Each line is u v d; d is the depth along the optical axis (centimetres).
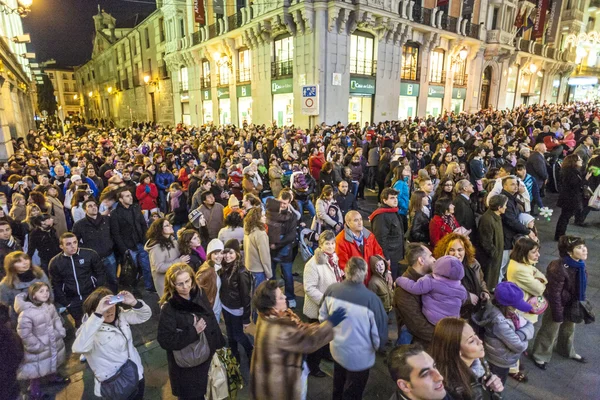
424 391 195
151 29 3534
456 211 501
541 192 935
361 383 288
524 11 2828
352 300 280
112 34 5003
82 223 507
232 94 2573
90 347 262
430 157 1050
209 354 294
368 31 2011
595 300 489
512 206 487
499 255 458
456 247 346
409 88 2294
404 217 620
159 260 422
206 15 2670
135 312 296
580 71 4112
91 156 1120
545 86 3719
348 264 289
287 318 238
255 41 2222
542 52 3381
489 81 2975
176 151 1298
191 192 752
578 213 757
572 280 352
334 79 1878
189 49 2844
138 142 1884
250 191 691
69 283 408
